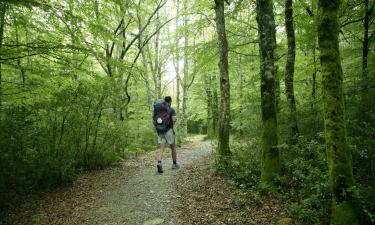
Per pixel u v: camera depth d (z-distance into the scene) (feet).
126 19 46.70
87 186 23.54
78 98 25.07
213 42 35.63
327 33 14.05
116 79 30.55
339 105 14.11
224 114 25.62
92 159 28.55
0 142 18.88
